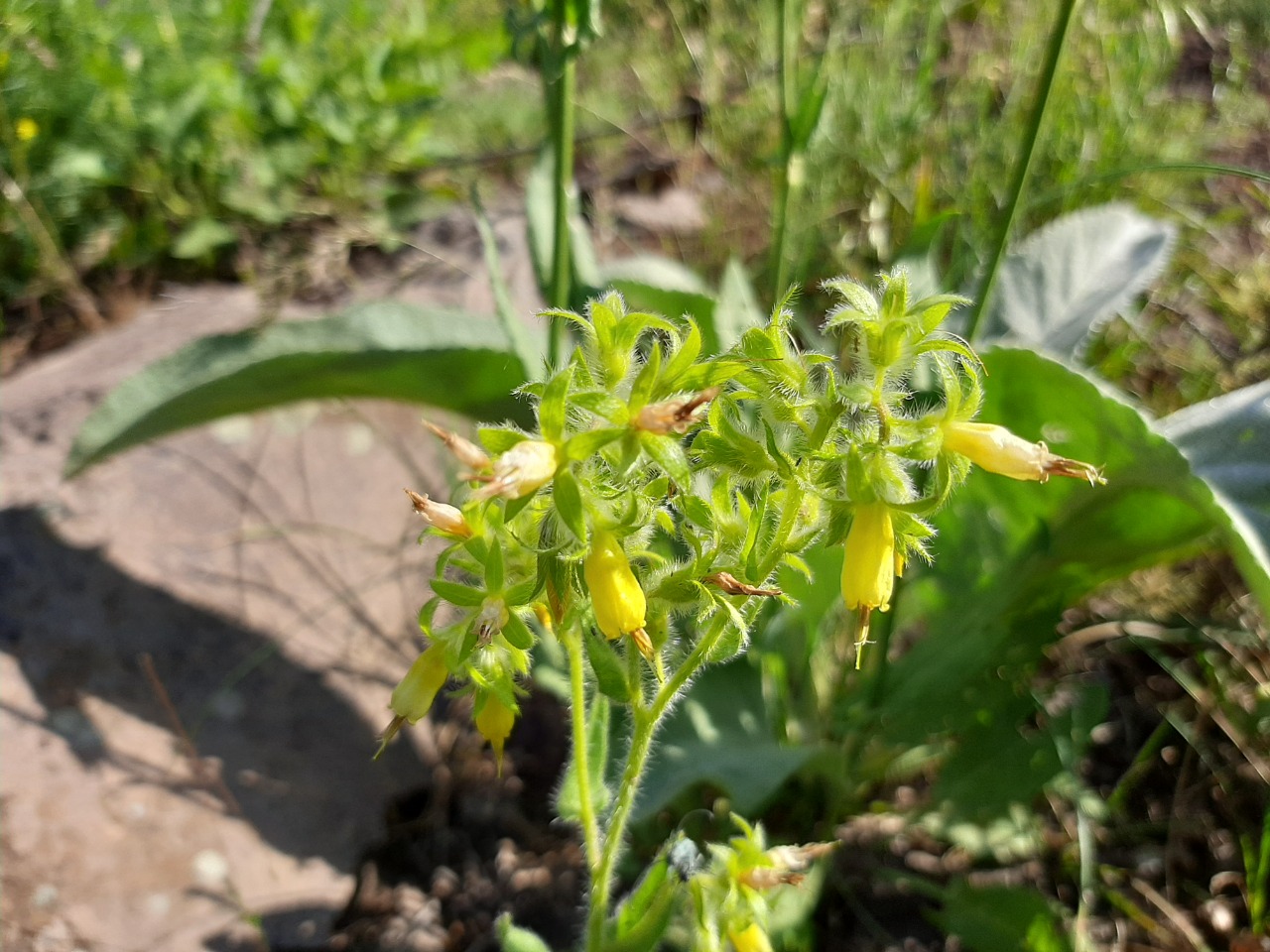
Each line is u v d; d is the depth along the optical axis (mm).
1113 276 327
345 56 565
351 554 352
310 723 310
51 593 323
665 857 200
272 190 509
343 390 317
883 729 287
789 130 304
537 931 283
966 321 309
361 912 283
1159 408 371
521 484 146
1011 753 276
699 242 474
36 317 479
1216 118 498
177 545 345
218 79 521
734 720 283
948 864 292
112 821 278
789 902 252
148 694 306
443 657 171
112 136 500
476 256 466
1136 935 273
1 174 475
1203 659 317
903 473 161
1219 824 292
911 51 518
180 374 304
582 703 198
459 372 308
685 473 149
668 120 562
